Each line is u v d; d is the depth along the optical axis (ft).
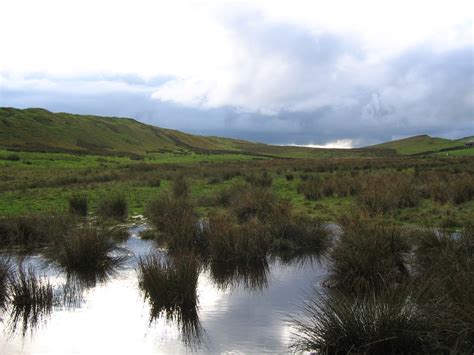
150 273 25.50
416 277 24.23
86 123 460.96
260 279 29.04
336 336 18.39
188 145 551.59
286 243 37.45
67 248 32.81
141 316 22.68
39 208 63.46
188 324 21.54
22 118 395.55
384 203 51.62
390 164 147.43
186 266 25.57
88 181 108.88
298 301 24.34
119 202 55.83
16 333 20.76
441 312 18.16
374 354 17.94
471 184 59.93
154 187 90.22
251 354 18.28
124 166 178.91
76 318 22.54
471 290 19.07
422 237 32.42
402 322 17.88
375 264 26.30
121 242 41.32
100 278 29.81
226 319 22.03
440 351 17.40
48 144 349.00
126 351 18.65
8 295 26.25
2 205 67.21
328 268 29.53
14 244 40.16
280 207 45.57
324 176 102.37
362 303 19.71
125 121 549.54
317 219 43.86
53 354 18.56
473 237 29.58
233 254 33.58
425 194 61.21
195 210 53.67
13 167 159.43
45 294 25.27
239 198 54.24
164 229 43.09
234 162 235.40
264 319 21.91
